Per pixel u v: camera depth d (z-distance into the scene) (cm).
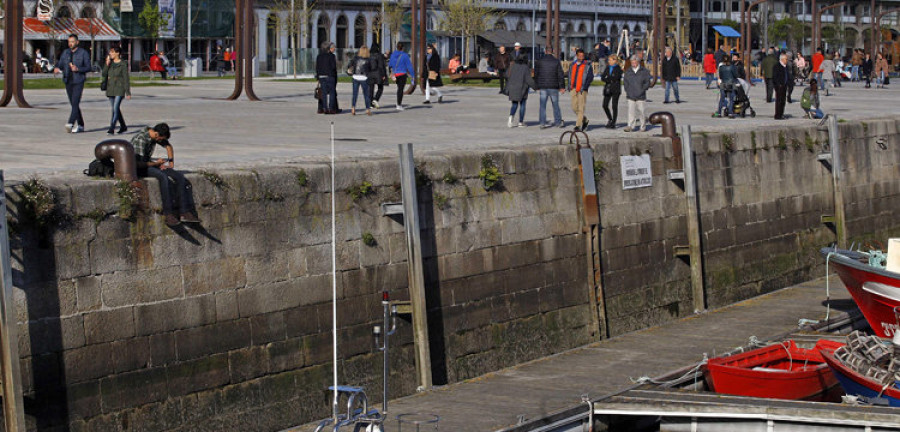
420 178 2534
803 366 2678
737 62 6231
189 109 4550
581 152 2952
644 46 12450
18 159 2608
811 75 7525
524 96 3922
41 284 1870
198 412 2084
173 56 10669
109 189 1961
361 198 2392
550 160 2880
